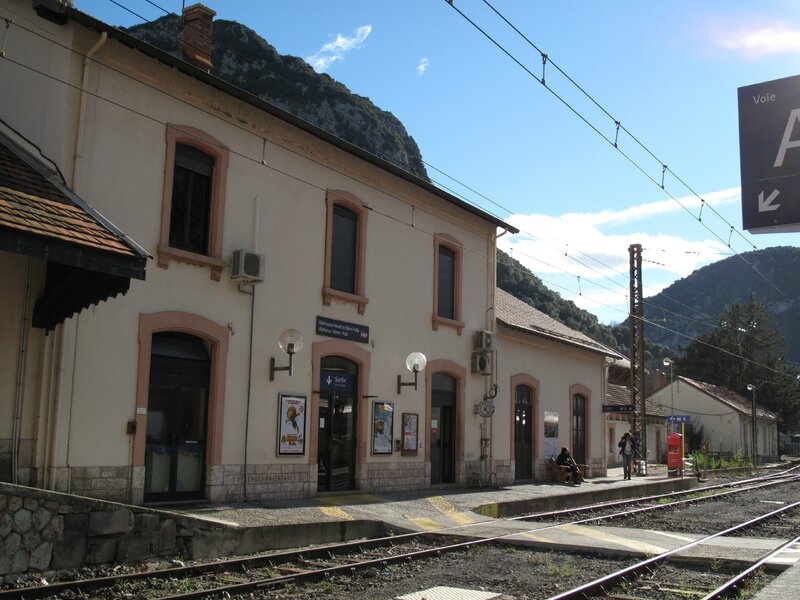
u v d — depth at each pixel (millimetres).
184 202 14500
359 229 18500
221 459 14570
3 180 10562
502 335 24156
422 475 20000
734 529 15203
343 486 17750
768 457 72500
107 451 12586
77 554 9625
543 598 8945
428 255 20859
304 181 16891
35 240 9664
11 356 11453
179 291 14023
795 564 10789
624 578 9953
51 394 11875
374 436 18500
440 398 21375
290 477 16016
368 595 8922
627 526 15836
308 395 16625
